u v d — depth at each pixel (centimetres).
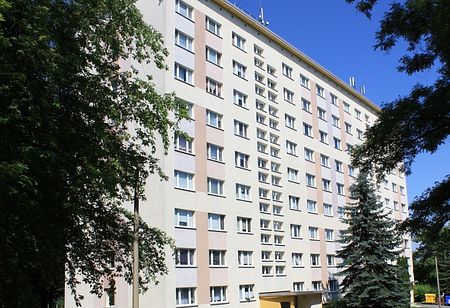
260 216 4009
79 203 1489
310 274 4653
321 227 5006
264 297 3816
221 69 3856
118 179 1439
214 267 3403
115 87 1611
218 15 3931
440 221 1185
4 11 1121
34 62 1245
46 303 1841
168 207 3095
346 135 5941
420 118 1096
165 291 2950
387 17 1098
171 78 3331
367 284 3828
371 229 3916
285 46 4819
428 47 1088
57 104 1259
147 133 1683
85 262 1714
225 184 3666
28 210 1286
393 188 7125
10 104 1207
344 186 5672
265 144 4278
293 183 4625
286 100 4747
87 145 1387
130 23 1575
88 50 1543
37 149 1206
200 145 3472
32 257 1390
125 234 1692
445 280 7538
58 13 1388
